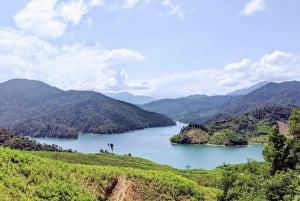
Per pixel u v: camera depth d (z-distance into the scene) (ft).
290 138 201.57
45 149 621.72
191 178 339.36
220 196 152.15
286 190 128.06
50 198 125.29
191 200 183.01
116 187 171.63
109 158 445.78
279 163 188.96
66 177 151.53
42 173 139.54
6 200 103.04
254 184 142.10
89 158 422.82
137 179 178.40
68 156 416.67
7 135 638.94
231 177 154.10
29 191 120.98
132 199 168.25
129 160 456.04
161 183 183.11
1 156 134.72
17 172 129.49
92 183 163.22
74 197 135.85
